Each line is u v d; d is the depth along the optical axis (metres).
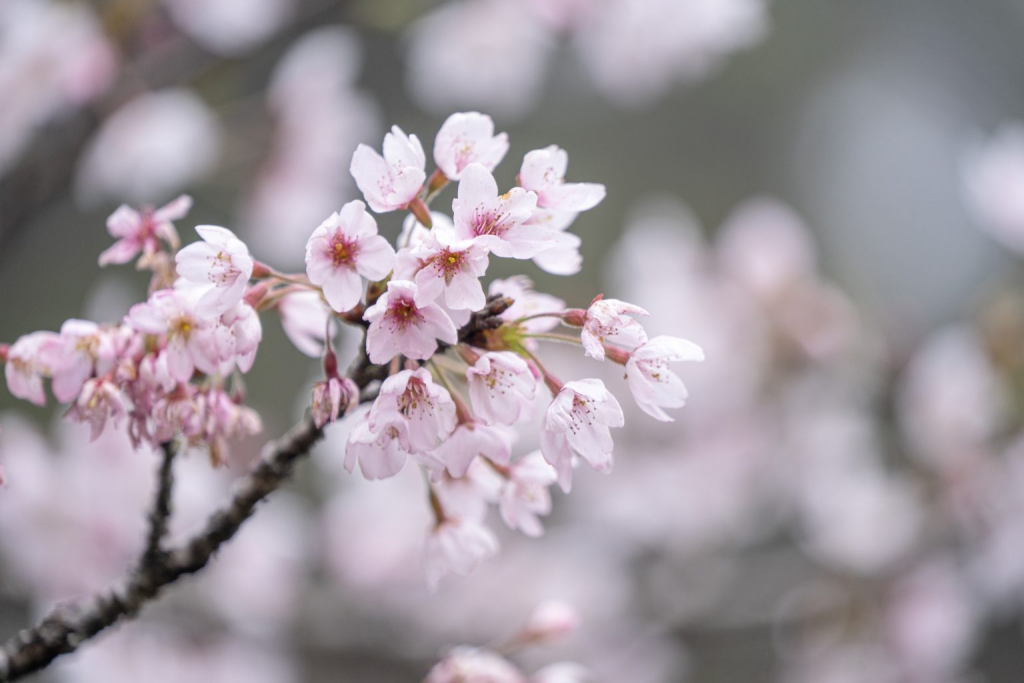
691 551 2.80
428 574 1.20
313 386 1.15
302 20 2.04
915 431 2.52
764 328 2.49
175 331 1.14
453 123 1.16
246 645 2.24
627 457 2.78
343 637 2.42
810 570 2.69
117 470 2.05
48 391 2.61
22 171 1.88
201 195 2.22
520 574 2.66
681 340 1.16
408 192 1.14
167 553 1.21
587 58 2.58
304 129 2.11
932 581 2.55
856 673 2.55
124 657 2.07
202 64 2.01
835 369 2.53
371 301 1.15
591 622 2.65
